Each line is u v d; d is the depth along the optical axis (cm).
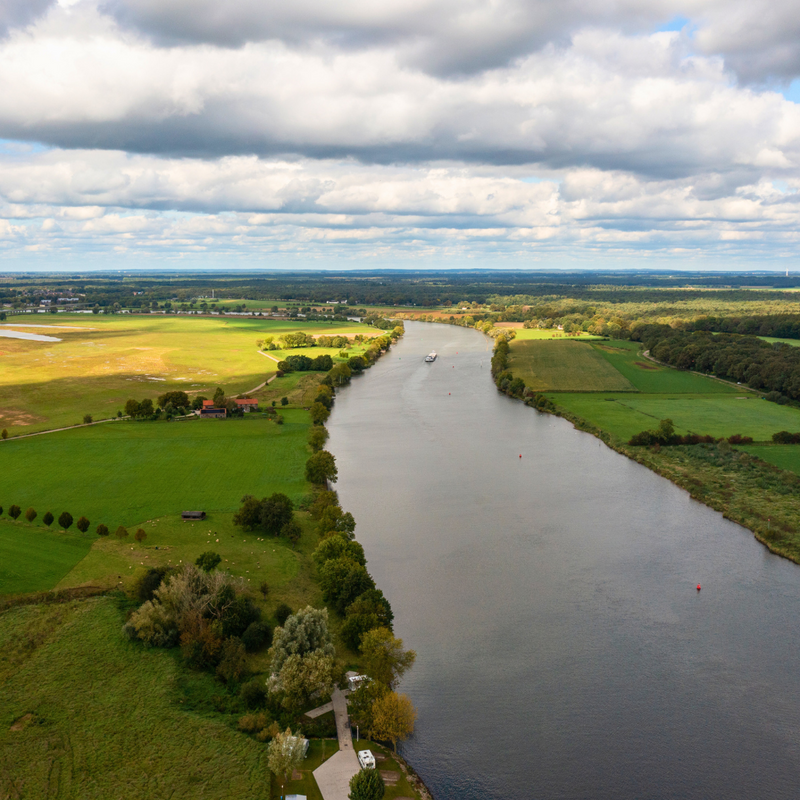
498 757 7550
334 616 9819
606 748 7712
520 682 8806
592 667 9138
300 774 6912
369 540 12781
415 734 7881
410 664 8738
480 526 13525
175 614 9181
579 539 12988
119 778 6781
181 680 8338
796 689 8775
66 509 13312
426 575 11469
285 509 12525
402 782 6975
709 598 10919
